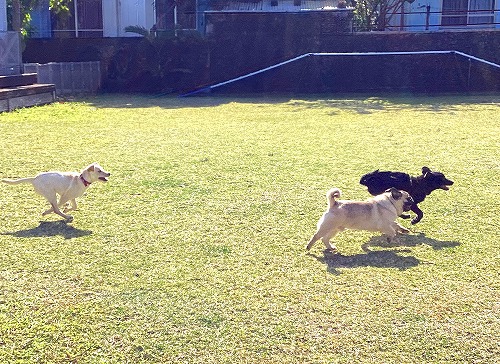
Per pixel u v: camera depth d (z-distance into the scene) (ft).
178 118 44.06
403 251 18.04
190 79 64.54
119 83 64.90
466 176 26.32
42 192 20.51
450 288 15.51
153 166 28.19
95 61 64.95
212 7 71.46
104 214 21.35
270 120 43.04
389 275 16.28
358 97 57.62
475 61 60.59
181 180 25.72
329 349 12.80
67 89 60.85
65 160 29.43
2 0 55.16
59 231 19.69
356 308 14.43
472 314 14.19
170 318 14.01
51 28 72.18
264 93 62.08
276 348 12.85
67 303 14.73
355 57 61.87
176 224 20.30
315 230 19.70
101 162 29.04
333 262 17.19
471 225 20.25
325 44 62.64
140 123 41.45
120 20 72.28
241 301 14.80
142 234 19.36
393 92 61.00
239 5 71.41
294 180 25.70
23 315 14.12
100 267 16.79
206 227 20.01
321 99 56.29
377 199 18.49
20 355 12.61
